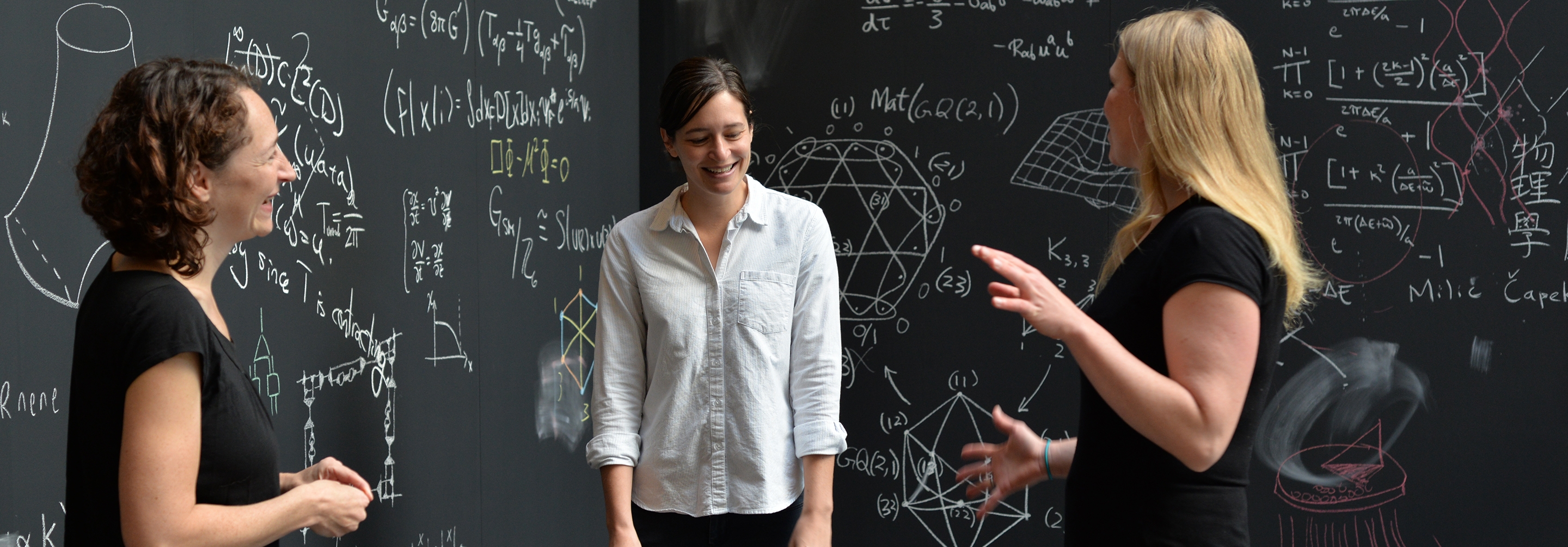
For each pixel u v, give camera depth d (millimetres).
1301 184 2271
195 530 885
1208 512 999
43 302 1150
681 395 1627
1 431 1104
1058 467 1287
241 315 1391
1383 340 2248
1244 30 2285
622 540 1553
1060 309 958
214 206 943
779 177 2545
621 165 2527
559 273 2262
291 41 1478
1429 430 2236
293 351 1492
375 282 1666
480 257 1963
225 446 935
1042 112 2406
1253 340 950
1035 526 2467
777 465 1640
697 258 1637
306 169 1506
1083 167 2393
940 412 2498
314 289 1531
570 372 2328
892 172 2488
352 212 1609
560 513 2301
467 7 1907
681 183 2596
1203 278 947
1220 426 937
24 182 1120
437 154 1824
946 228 2471
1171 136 1021
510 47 2049
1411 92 2207
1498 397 2199
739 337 1619
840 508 2561
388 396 1710
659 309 1622
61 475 1183
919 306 2496
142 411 853
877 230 2504
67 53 1165
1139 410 947
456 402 1899
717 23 2562
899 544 2533
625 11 2525
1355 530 2283
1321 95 2250
